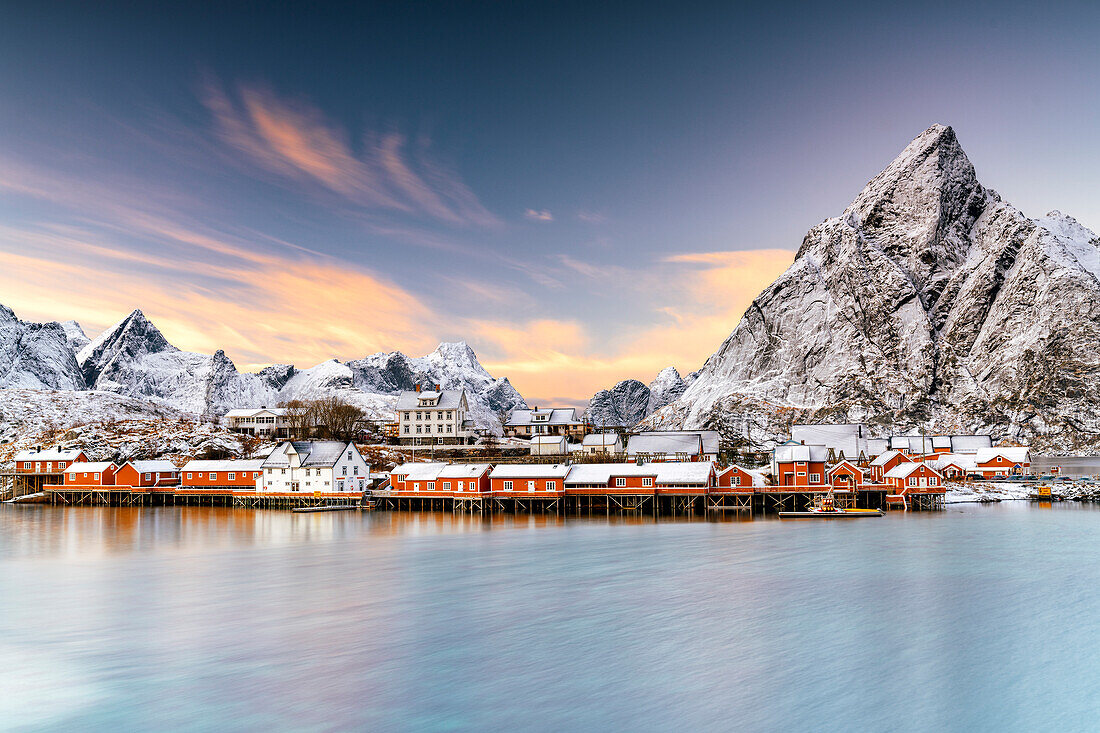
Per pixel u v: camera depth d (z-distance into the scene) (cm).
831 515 11844
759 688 3972
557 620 5234
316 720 3591
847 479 12812
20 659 4456
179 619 5328
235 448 18425
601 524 10931
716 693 3906
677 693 3906
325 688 3978
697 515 12131
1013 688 3981
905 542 8769
